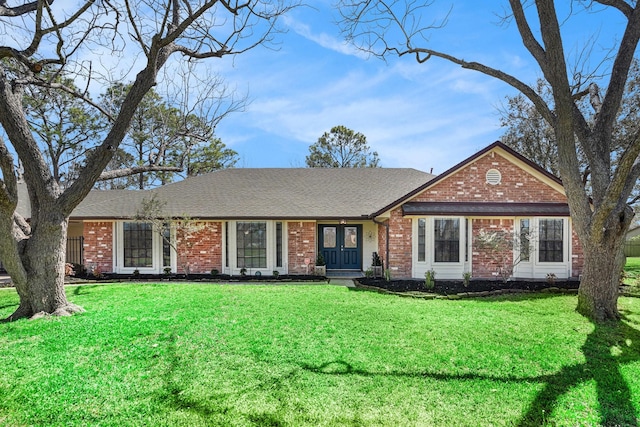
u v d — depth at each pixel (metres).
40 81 8.77
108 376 4.77
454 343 6.25
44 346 5.85
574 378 4.93
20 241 8.01
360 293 10.75
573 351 5.95
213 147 30.47
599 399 4.35
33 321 7.29
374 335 6.64
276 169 19.42
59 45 8.00
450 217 13.18
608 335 6.80
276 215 14.52
